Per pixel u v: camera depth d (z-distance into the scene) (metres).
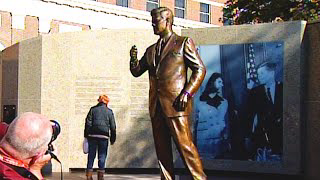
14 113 15.03
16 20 32.22
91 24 35.91
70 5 34.69
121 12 37.56
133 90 13.88
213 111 12.96
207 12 44.00
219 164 12.88
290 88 12.21
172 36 7.23
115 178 12.38
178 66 7.04
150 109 7.26
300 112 12.10
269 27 12.48
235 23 21.55
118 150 13.86
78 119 14.02
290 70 12.23
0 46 31.62
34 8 33.00
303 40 12.15
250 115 12.61
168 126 7.04
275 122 12.34
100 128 11.77
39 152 3.05
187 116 7.02
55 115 14.09
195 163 6.99
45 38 14.21
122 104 13.89
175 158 13.17
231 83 12.83
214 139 12.94
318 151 11.61
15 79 15.12
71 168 13.99
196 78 7.00
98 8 36.19
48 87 14.18
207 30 13.08
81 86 14.05
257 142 12.51
